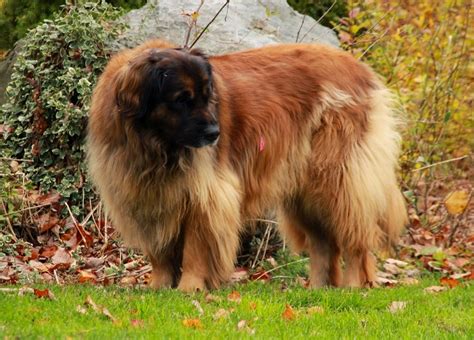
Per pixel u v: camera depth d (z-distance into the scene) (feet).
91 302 26.25
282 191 32.60
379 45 48.03
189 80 27.68
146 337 22.39
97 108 29.76
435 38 46.73
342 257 35.68
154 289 30.27
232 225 30.19
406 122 42.57
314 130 32.48
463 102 47.98
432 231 43.24
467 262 38.55
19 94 41.65
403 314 27.50
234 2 44.24
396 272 37.22
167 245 30.50
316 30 45.88
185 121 27.78
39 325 23.47
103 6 42.70
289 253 37.91
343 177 32.14
